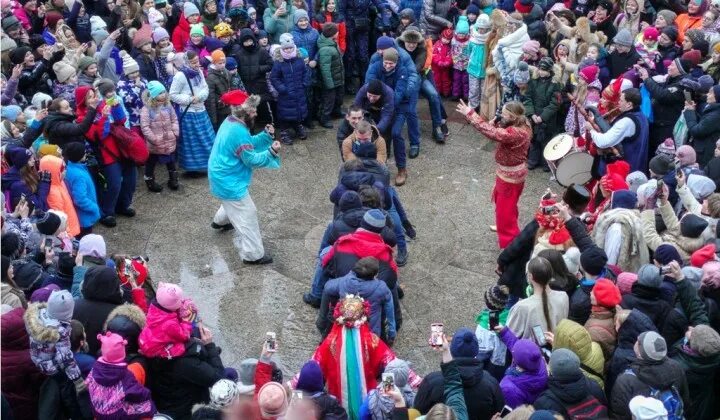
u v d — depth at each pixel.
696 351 6.47
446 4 13.98
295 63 12.35
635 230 8.12
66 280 7.52
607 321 6.82
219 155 9.59
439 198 11.52
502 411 6.06
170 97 11.38
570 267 7.59
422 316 9.25
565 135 10.60
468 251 10.41
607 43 13.54
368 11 14.15
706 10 13.41
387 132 11.59
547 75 11.55
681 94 10.81
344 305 7.10
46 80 11.25
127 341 6.35
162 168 12.18
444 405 5.31
